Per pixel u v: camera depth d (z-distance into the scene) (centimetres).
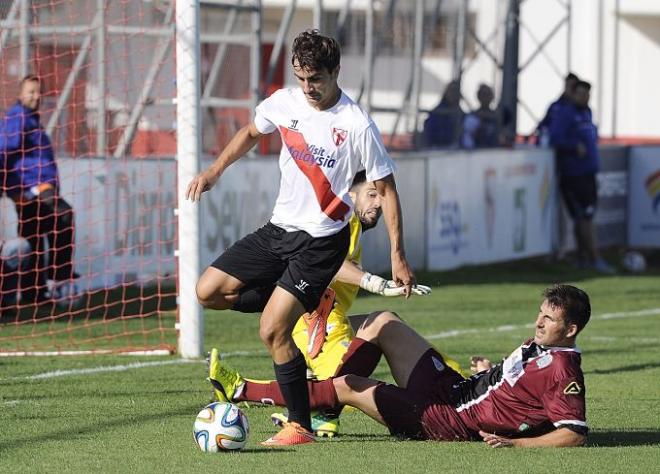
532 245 6162
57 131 4588
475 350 3441
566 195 6116
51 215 3925
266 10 8425
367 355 2173
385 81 6309
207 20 5191
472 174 5706
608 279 5700
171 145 4731
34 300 4100
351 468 1859
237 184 4653
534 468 1858
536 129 6638
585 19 9519
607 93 9669
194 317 3203
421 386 2108
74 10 4634
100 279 4366
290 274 2047
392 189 2047
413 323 4059
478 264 5788
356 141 2017
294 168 2052
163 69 4681
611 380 2944
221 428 1983
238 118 5209
